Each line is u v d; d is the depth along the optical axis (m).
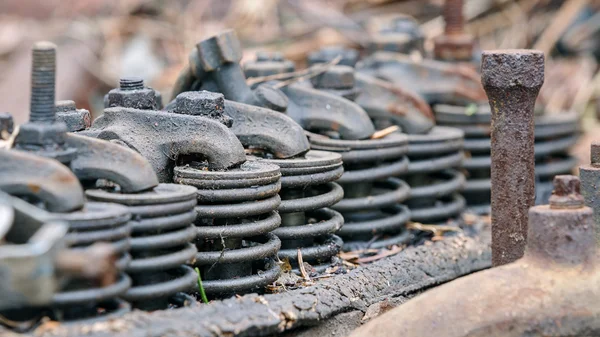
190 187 0.44
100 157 0.43
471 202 0.65
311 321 0.45
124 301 0.42
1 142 0.43
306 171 0.50
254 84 0.57
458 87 0.64
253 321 0.43
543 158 0.68
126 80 0.50
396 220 0.56
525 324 0.43
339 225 0.51
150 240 0.42
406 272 0.52
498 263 0.50
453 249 0.56
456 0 0.68
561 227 0.44
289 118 0.51
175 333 0.41
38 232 0.39
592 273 0.44
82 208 0.41
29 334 0.40
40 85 0.42
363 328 0.44
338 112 0.55
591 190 0.48
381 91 0.59
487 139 0.65
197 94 0.49
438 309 0.43
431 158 0.59
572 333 0.43
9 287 0.39
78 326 0.40
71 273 0.39
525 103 0.49
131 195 0.42
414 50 0.70
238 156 0.47
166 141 0.47
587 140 0.82
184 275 0.44
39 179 0.41
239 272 0.47
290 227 0.50
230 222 0.46
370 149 0.54
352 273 0.50
